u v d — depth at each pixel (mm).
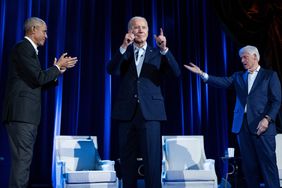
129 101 2936
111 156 5605
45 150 5266
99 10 5922
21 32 5352
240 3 6090
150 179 2803
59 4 5633
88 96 5625
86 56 5738
